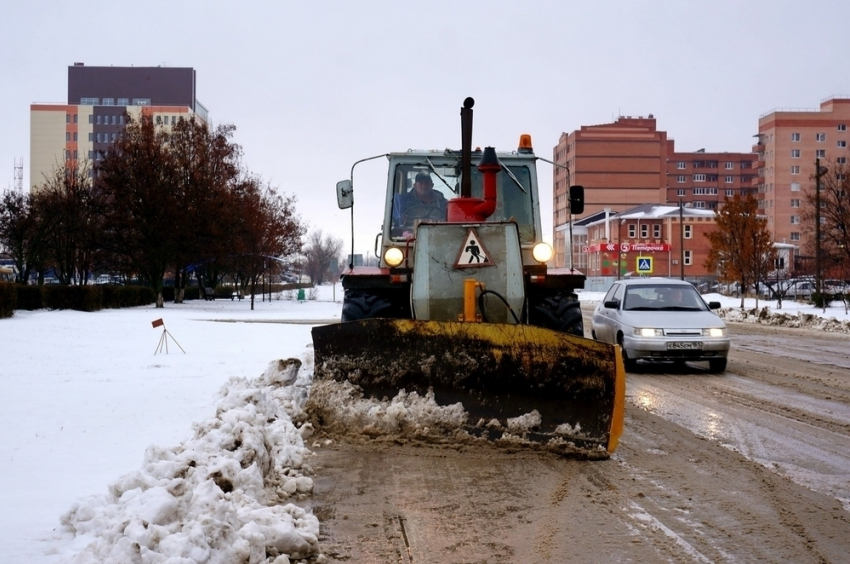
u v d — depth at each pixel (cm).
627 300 1562
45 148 12712
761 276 4544
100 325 2422
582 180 11388
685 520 548
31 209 4062
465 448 743
